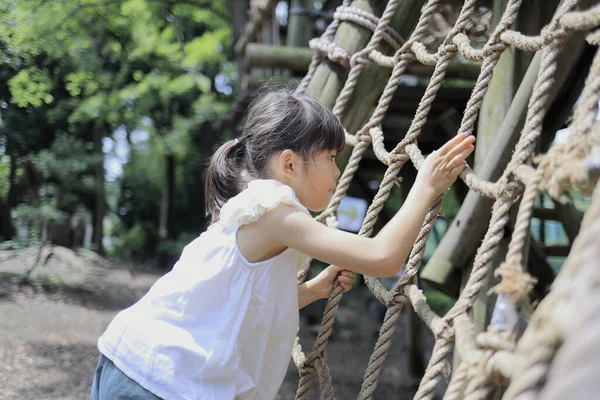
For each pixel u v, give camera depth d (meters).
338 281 1.92
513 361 1.02
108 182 13.68
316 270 8.66
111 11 6.62
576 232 3.47
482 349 1.16
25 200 6.79
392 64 2.28
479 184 1.47
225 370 1.50
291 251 1.65
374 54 2.48
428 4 2.13
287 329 1.63
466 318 1.33
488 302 2.12
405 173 4.92
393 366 6.10
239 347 1.53
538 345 0.70
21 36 4.74
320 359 1.89
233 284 1.55
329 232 1.54
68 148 6.81
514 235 1.17
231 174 1.77
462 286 2.39
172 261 13.32
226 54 11.53
